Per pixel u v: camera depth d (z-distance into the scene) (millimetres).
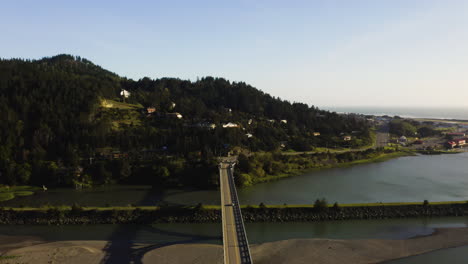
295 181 126125
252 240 70438
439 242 68812
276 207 84312
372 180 127500
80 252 63375
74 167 121125
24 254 62219
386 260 61719
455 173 141500
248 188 114562
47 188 112625
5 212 81438
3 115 136500
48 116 142375
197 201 96500
